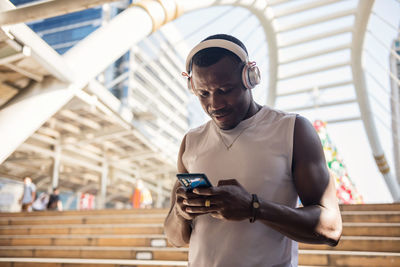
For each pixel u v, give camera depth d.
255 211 0.73
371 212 4.57
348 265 3.39
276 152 0.90
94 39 5.56
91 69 5.40
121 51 5.81
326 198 0.84
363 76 16.20
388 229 4.03
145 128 11.77
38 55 4.41
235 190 0.74
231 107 0.89
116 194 20.73
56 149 11.77
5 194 16.17
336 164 6.29
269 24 14.56
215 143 0.98
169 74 24.44
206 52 0.86
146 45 19.00
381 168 17.16
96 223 5.76
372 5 12.71
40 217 6.40
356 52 15.38
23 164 14.00
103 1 2.37
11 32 3.89
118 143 13.78
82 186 18.53
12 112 4.71
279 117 0.96
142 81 20.06
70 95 5.18
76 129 11.39
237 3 11.44
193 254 0.93
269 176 0.88
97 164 15.20
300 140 0.89
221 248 0.87
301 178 0.86
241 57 0.87
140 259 4.29
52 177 11.49
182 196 0.79
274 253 0.86
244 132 0.95
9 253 5.00
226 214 0.73
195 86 0.91
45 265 4.13
